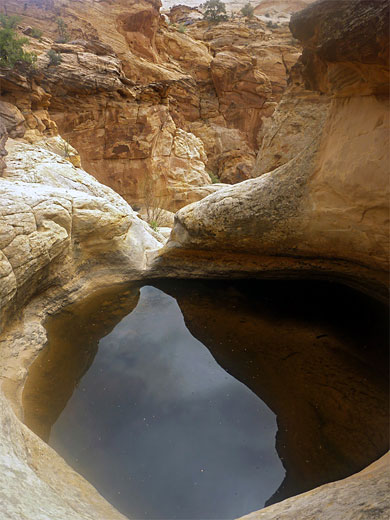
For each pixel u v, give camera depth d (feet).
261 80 127.75
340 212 18.61
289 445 12.21
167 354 17.46
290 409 13.85
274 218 21.88
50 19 85.20
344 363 16.38
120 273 25.41
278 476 11.09
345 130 17.20
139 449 12.12
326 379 15.38
